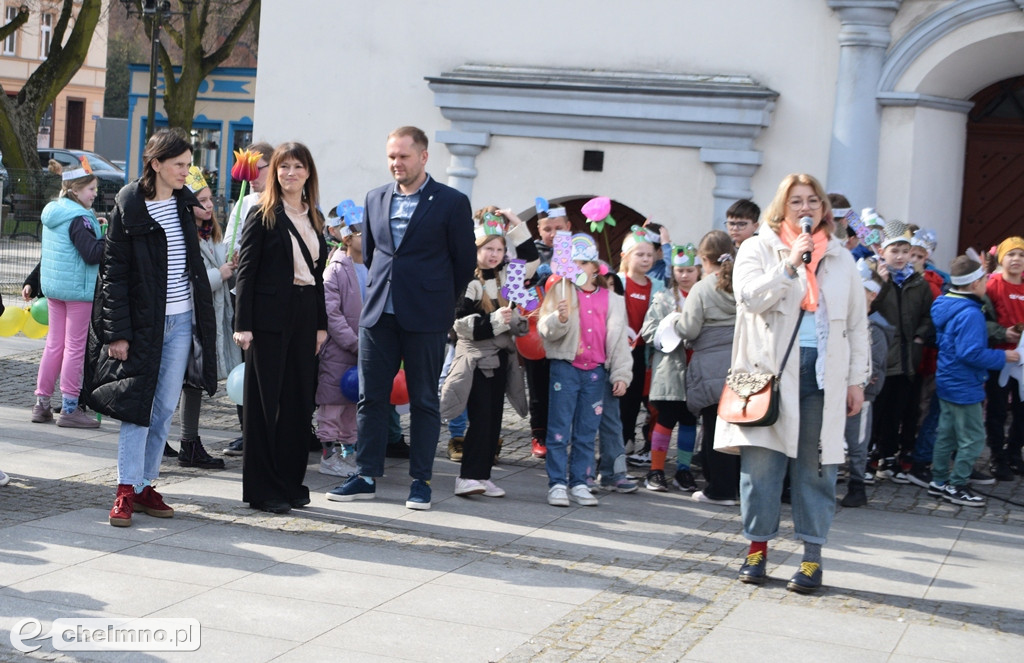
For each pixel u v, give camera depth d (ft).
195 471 24.20
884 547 21.20
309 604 16.25
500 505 22.74
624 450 24.94
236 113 105.09
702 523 22.30
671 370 24.50
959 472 24.98
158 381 20.10
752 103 34.50
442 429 30.55
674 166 35.99
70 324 27.20
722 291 23.12
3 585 16.30
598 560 19.30
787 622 16.52
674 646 15.30
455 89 37.45
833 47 34.35
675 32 36.04
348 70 39.42
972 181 36.63
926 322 26.43
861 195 34.17
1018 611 17.65
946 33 33.24
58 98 154.61
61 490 21.71
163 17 84.84
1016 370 26.78
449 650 14.76
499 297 23.13
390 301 21.59
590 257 22.54
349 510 21.61
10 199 55.72
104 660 13.92
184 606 15.88
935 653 15.51
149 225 19.36
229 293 27.94
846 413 18.01
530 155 37.47
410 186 21.72
